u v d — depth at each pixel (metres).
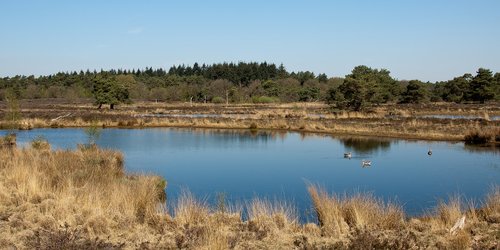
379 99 76.81
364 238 9.12
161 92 125.81
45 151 25.08
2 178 15.23
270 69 183.88
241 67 176.62
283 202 16.89
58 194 13.05
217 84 128.38
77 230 9.78
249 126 52.69
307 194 18.66
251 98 120.19
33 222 10.65
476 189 19.33
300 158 29.52
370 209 11.66
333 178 22.42
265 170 24.98
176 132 48.31
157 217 11.38
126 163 27.48
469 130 39.47
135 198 13.18
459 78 115.38
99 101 83.00
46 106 91.38
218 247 8.98
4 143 30.02
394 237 9.72
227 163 27.61
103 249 8.68
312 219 13.59
